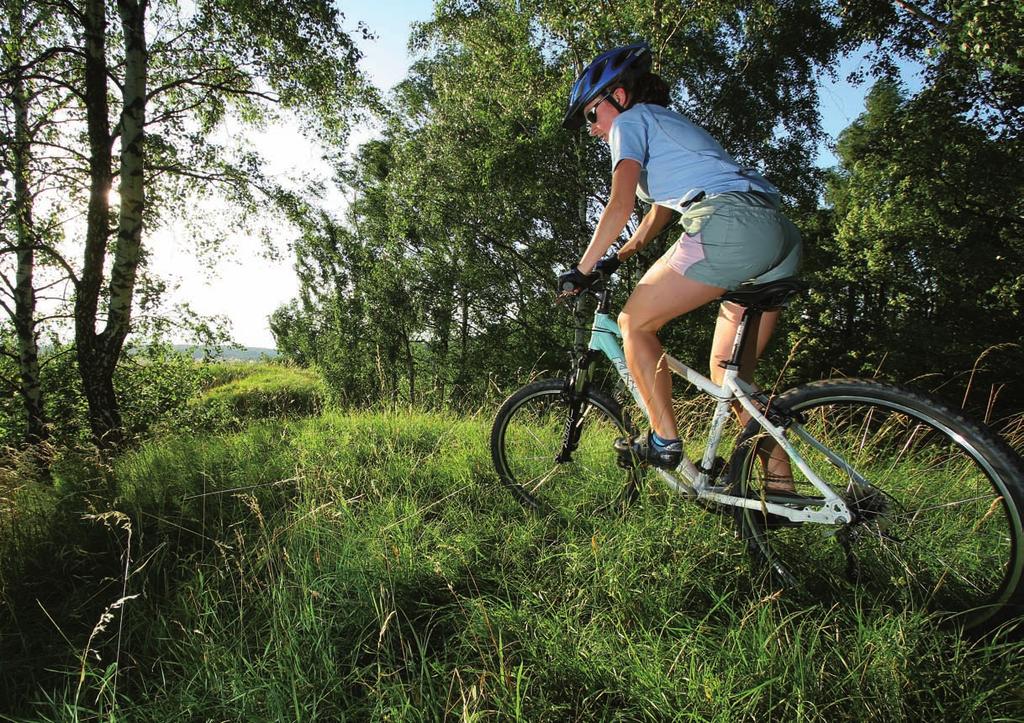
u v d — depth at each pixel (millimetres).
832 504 1816
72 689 1694
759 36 14898
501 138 16156
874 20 12234
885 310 22188
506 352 20750
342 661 1687
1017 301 17516
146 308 10992
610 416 2525
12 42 8297
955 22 8250
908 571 1691
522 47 13273
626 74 2131
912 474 2258
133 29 8484
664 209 2352
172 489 3088
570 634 1674
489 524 2455
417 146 20062
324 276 22359
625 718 1409
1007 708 1337
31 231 8812
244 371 29875
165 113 9898
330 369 23172
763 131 15734
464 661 1614
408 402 4805
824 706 1340
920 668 1435
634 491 2396
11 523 2703
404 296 22172
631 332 2064
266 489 2934
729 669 1445
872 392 1770
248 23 9727
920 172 14789
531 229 19594
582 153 16781
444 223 19844
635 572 1886
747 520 1992
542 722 1411
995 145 13352
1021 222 15578
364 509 2650
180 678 1642
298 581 1986
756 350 2129
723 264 1885
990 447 1573
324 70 10461
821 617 1689
